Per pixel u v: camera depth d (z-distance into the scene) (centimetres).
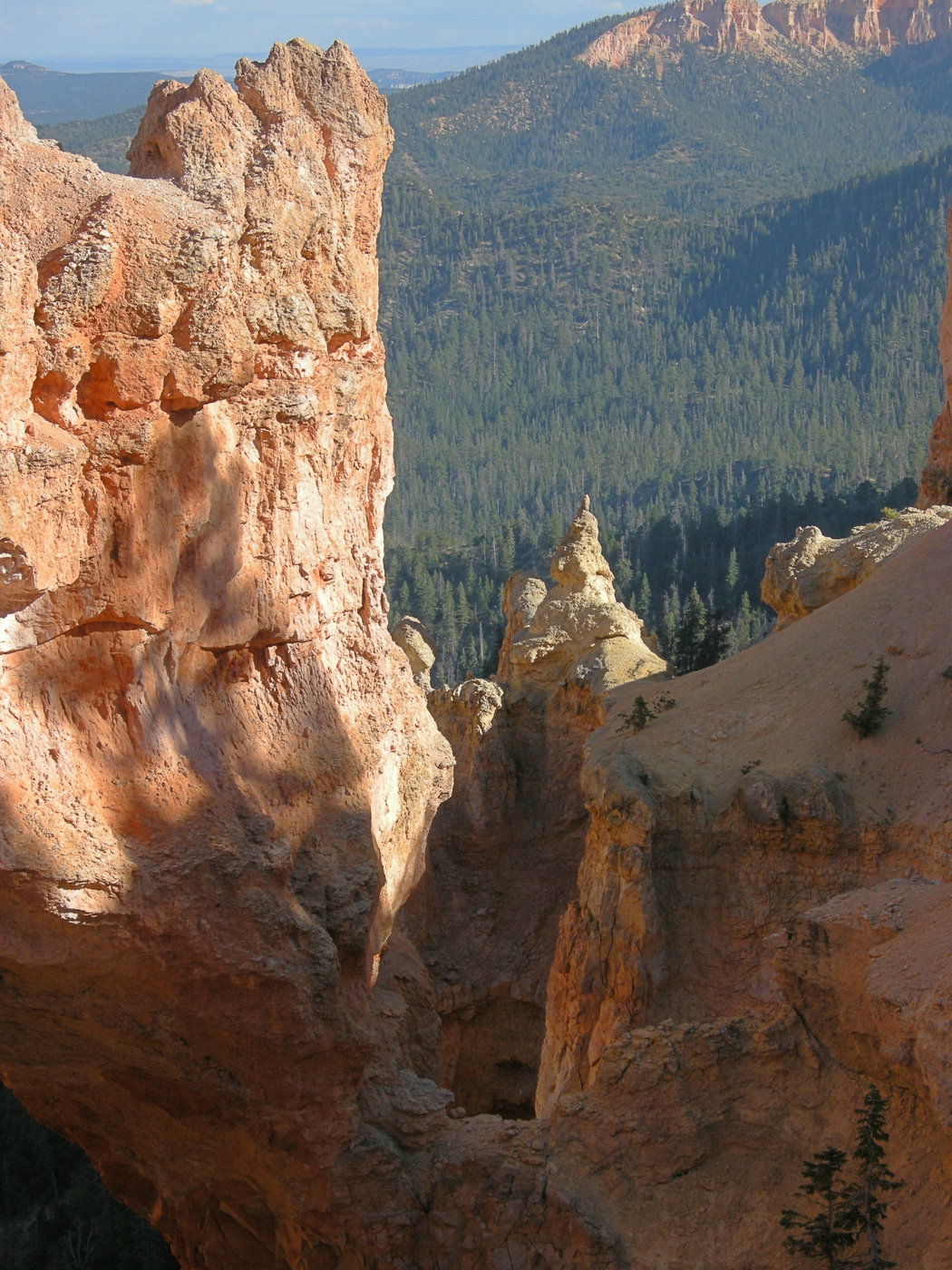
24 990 1716
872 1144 1825
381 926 2169
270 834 1788
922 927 1994
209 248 1602
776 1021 2183
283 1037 1825
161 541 1666
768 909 2606
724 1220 2019
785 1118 2103
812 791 2602
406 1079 2214
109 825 1630
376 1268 2044
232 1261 2344
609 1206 2067
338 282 1919
